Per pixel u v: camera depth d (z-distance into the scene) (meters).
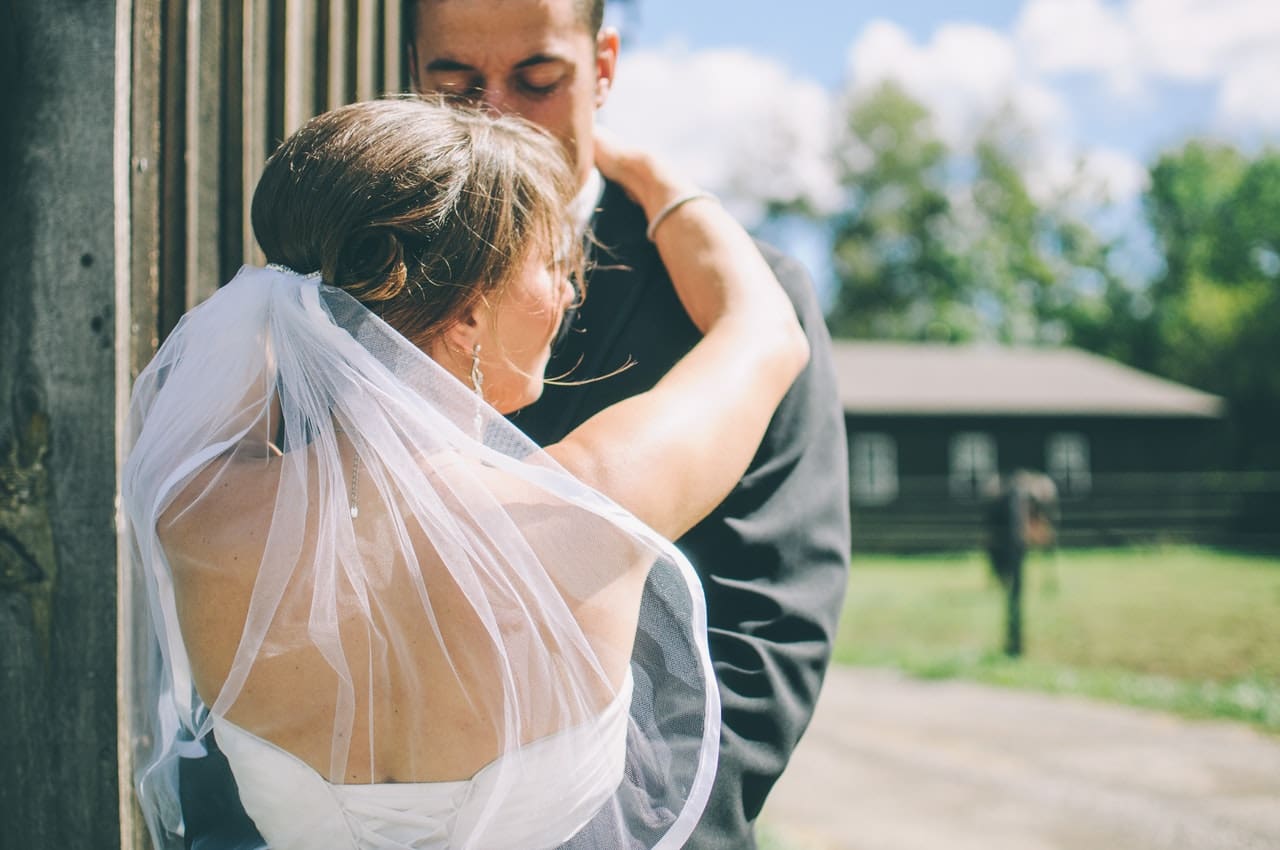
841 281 48.59
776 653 1.37
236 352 1.12
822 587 1.46
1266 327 36.53
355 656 1.01
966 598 15.20
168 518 1.09
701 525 1.43
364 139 1.10
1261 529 24.25
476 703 1.01
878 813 5.64
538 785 1.02
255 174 1.70
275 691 1.03
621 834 1.11
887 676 9.57
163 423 1.13
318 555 1.01
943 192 48.12
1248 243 47.44
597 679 1.04
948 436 28.72
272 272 1.13
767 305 1.34
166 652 1.20
